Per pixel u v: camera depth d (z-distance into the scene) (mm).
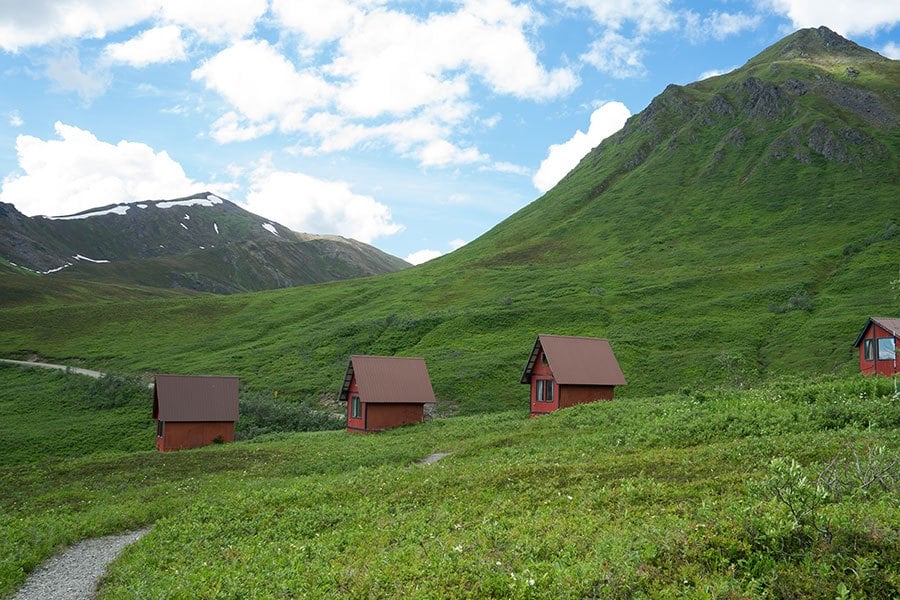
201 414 57188
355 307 136500
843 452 18516
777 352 74250
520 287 129000
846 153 172000
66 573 17688
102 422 70562
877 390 30125
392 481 24312
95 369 102625
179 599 13422
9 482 36688
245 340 117312
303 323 127250
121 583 15633
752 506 11438
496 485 21078
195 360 103875
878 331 53656
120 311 136625
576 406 45531
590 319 98250
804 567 9383
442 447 37844
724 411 30531
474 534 14211
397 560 13164
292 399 80688
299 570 14227
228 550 17359
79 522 23500
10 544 19391
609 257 147500
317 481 27516
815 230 135750
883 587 8820
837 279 100000
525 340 92250
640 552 10492
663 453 23094
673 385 69312
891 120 188500
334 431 60250
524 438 34656
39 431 68000
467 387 75750
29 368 97938
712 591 8961
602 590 9602
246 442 55125
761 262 120750
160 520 22422
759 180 173750
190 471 37094
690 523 11734
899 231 117562
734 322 88188
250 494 25609
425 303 127438
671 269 126062
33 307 138000
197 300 149500
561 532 13398
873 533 9914
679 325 90562
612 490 17203
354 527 18234
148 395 79062
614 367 57938
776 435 24328
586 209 192625
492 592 10500
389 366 59062
